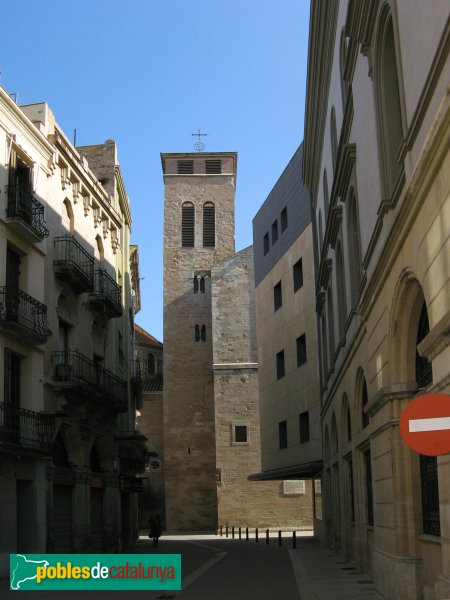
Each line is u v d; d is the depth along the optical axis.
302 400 41.03
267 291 49.53
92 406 31.23
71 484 29.58
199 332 68.31
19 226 25.17
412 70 11.77
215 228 71.38
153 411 71.06
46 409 27.72
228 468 58.53
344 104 22.00
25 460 24.97
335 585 19.19
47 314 28.38
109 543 33.88
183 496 64.25
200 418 65.94
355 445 22.25
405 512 14.45
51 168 29.45
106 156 40.06
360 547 22.25
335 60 24.22
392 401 14.68
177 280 69.56
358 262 21.27
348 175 20.55
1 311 23.86
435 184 10.34
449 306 9.91
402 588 14.06
